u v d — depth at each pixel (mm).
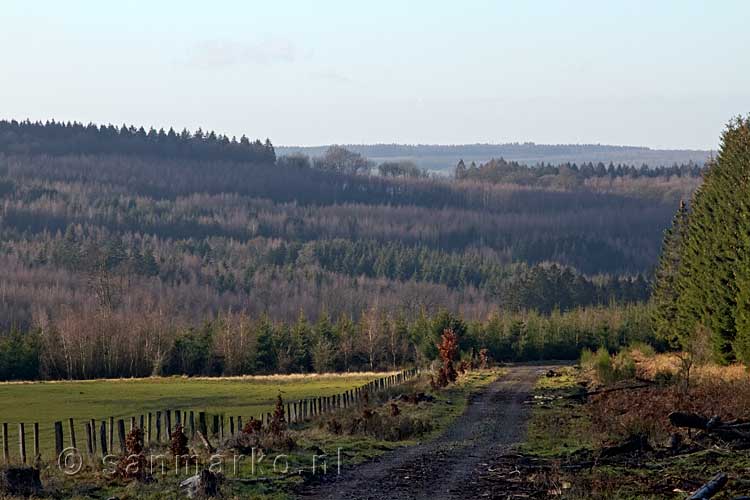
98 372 187625
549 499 38219
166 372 192500
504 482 43094
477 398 98312
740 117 137125
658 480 40531
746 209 110062
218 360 192875
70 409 111688
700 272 134125
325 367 192375
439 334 196250
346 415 74250
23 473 40250
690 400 66375
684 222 164125
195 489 39375
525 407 86688
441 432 66500
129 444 44125
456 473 46219
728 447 47500
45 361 183250
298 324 199500
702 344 109938
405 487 42312
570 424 67938
